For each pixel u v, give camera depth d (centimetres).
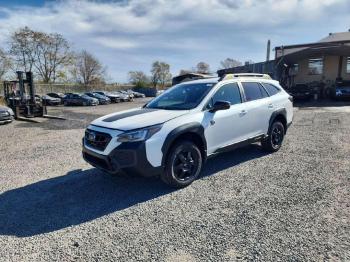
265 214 344
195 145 444
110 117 452
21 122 1469
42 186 463
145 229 319
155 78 6656
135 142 380
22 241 302
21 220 348
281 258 259
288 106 654
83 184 467
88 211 368
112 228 324
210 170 516
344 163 535
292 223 321
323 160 558
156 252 275
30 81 1747
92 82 5997
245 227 316
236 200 387
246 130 535
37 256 275
